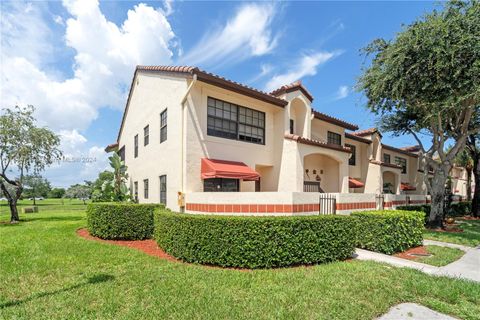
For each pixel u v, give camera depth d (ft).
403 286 21.02
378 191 85.05
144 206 39.81
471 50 40.45
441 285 21.27
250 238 25.59
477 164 86.63
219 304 17.56
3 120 67.10
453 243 41.78
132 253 31.17
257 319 15.70
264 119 54.39
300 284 21.09
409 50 45.39
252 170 46.75
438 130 59.67
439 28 42.45
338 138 78.23
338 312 16.63
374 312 16.87
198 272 23.99
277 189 53.67
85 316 16.28
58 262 27.53
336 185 63.72
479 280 23.75
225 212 33.45
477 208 85.92
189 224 27.35
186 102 41.96
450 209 84.23
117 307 17.40
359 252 33.12
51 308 17.43
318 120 69.26
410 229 35.65
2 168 68.23
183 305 17.43
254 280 22.03
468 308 17.74
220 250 25.88
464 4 43.93
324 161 67.51
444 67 42.29
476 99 43.78
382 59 50.52
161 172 49.32
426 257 31.89
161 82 51.55
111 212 39.47
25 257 29.55
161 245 32.42
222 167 42.29
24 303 18.21
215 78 42.63
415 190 119.44
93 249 33.04
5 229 51.21
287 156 52.37
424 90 47.16
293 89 56.59
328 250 27.81
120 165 59.57
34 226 55.57
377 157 91.30
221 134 46.93
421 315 16.81
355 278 22.45
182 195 40.34
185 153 41.09
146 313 16.46
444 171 57.62
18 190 70.59
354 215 35.86
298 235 26.45
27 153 69.41
